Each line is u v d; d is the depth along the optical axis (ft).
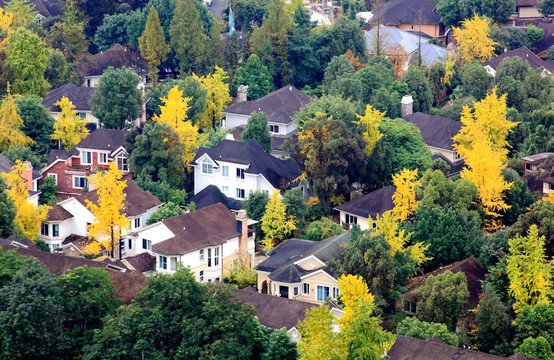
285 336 559.38
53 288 599.98
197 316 581.53
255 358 581.53
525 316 625.41
